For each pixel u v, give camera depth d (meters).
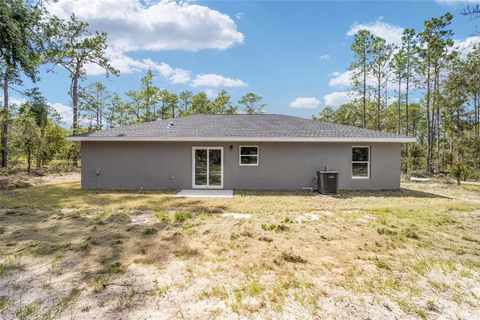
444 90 20.98
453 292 3.21
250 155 11.60
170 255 4.23
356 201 8.91
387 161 11.61
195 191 10.88
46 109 17.31
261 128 12.36
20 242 4.71
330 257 4.20
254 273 3.64
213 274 3.61
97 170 11.41
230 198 9.35
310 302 2.96
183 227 5.72
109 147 11.44
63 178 15.60
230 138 10.99
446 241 4.93
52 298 2.99
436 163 24.11
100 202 8.46
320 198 9.45
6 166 19.59
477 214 7.05
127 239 4.95
